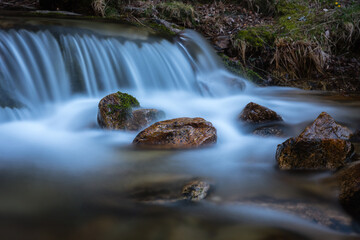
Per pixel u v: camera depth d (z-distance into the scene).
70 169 2.86
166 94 5.92
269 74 7.44
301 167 2.87
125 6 8.21
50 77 4.99
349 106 5.45
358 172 2.35
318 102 5.77
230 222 2.06
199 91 6.18
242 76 7.17
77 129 4.12
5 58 4.59
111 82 5.55
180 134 3.54
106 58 5.59
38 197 2.33
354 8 8.38
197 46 7.22
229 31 8.28
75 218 2.07
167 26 7.62
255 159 3.20
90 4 7.72
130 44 6.05
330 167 2.81
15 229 1.95
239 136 4.03
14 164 2.94
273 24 8.48
